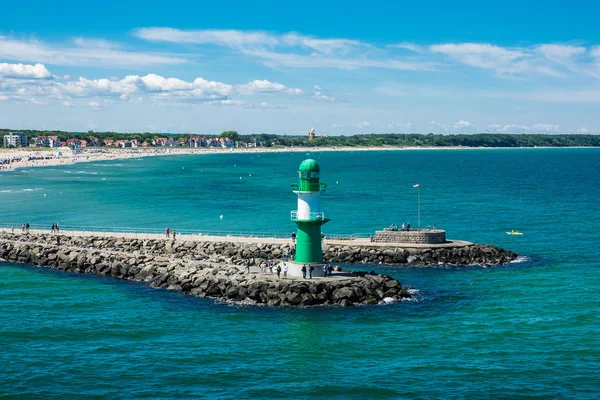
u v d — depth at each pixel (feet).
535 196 549.54
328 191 608.19
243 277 205.26
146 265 233.96
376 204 490.08
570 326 173.68
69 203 499.92
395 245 269.23
